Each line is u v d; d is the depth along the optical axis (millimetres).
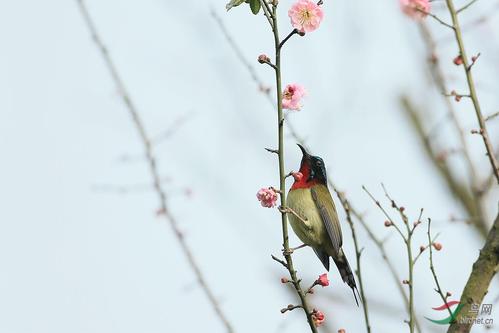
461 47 8406
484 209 9891
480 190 9914
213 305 10758
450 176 10219
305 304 8414
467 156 10109
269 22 8258
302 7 8219
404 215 8484
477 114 8227
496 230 7938
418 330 8992
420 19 8938
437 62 10656
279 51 8250
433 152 10383
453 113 10344
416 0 8781
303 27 8188
